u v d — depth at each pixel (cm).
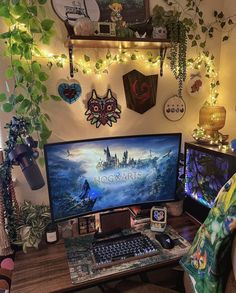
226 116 176
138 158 138
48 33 133
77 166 125
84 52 144
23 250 122
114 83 153
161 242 125
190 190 158
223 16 171
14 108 132
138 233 133
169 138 141
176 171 147
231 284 81
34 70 132
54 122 144
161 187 146
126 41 134
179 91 167
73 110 147
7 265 122
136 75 157
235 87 167
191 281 104
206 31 170
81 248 125
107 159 131
